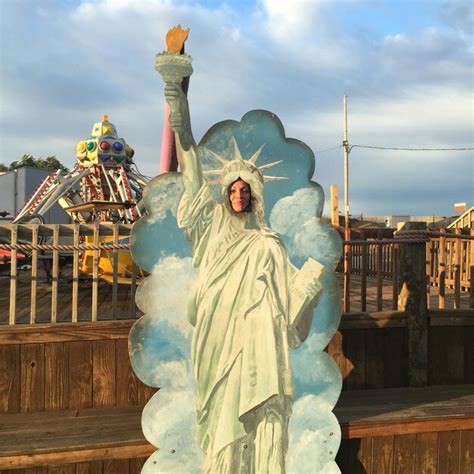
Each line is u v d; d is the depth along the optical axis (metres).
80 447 3.31
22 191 19.50
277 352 3.27
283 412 3.27
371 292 7.02
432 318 4.67
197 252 3.25
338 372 3.46
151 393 4.09
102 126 10.73
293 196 3.40
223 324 3.23
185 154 3.21
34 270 3.94
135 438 3.41
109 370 4.02
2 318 4.57
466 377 4.78
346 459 3.85
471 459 4.02
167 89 3.13
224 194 3.29
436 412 3.95
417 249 4.61
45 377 3.92
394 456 3.90
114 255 4.11
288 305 3.34
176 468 3.20
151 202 3.20
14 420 3.72
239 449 3.20
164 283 3.22
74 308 4.02
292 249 3.39
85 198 10.62
